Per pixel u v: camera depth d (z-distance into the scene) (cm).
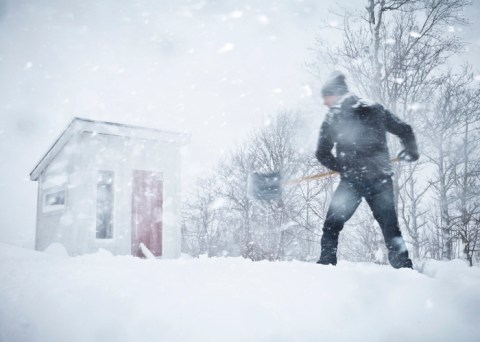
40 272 251
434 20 1048
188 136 948
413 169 1259
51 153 930
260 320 123
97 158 834
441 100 1081
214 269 217
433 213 1513
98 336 126
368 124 295
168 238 901
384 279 162
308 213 1525
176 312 133
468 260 618
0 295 202
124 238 839
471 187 1381
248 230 1617
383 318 121
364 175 291
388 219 285
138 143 891
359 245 1318
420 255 1398
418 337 109
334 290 150
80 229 794
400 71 1036
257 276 188
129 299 152
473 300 128
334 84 315
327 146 310
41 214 975
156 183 904
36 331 147
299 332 114
